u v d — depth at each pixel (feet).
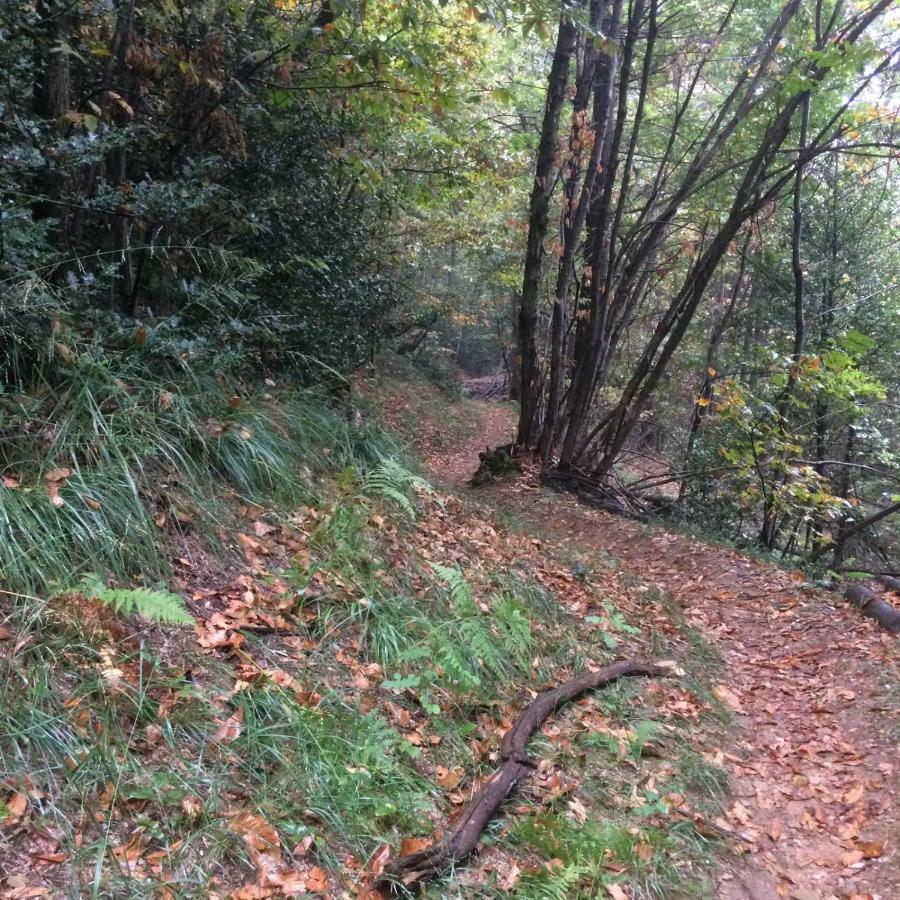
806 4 39.47
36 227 14.60
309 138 28.12
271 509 17.08
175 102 23.84
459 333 124.88
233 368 22.31
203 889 8.27
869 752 14.64
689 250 43.47
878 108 37.52
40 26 17.37
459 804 11.35
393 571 17.12
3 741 8.79
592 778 12.82
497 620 16.93
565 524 33.40
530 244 38.52
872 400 45.73
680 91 50.37
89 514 12.60
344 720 11.75
